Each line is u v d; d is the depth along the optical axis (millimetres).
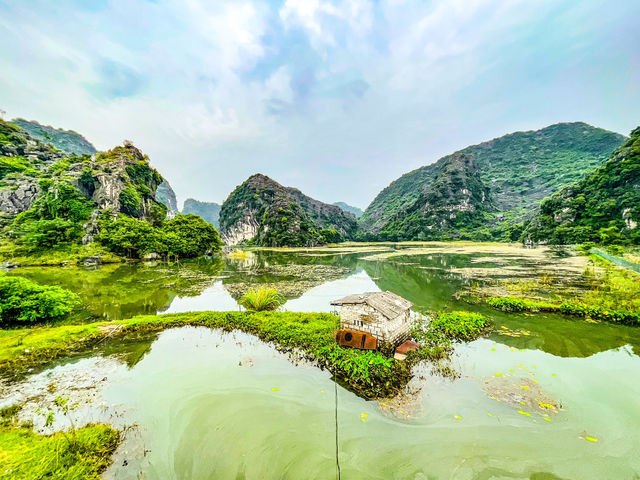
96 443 7848
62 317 19516
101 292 27672
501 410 9016
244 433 8391
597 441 7633
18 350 13617
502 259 49375
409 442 7871
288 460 7398
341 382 10898
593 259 43594
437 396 9828
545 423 8391
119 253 54625
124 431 8539
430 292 25484
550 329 15406
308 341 13781
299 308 21438
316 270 42219
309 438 8148
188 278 35781
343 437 8141
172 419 9078
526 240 88750
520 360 12164
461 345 13711
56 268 44406
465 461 7145
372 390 10211
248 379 11312
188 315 18188
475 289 25297
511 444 7633
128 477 6883
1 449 7656
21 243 50812
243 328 16359
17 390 10750
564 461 7031
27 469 6855
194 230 68125
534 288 24625
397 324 13516
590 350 13000
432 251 71938
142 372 11977
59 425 8852
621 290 21875
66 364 12734
